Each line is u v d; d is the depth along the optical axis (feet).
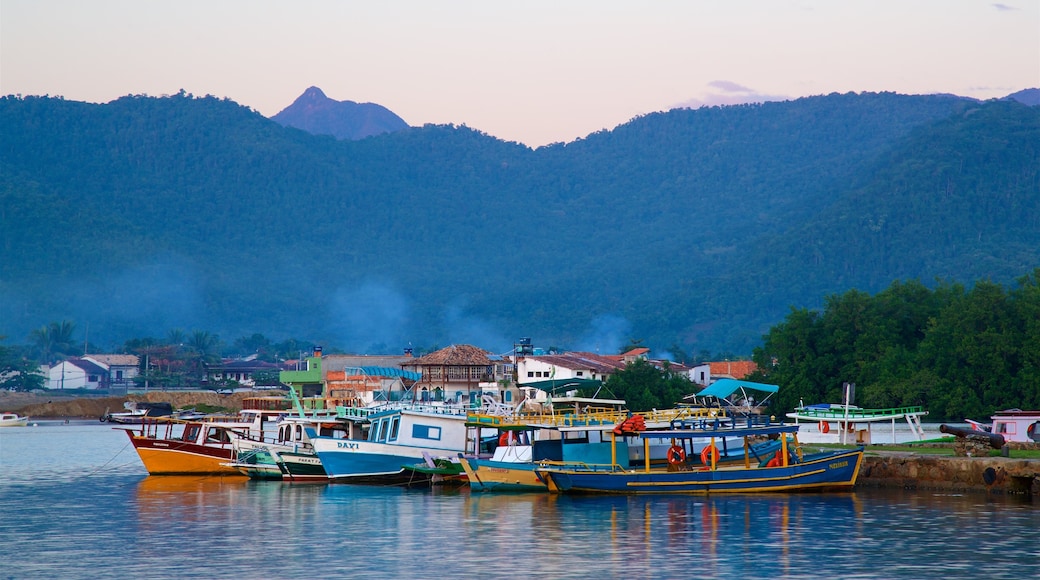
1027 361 525.75
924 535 230.68
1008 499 278.67
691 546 222.89
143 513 280.92
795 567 203.51
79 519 271.49
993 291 559.79
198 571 207.10
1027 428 349.82
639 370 592.60
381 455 327.88
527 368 622.54
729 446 320.50
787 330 614.75
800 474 295.69
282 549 226.99
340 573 204.03
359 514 271.90
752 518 254.88
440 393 575.79
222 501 303.48
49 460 485.15
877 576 196.24
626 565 207.00
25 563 215.51
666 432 292.81
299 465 352.49
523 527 247.29
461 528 247.50
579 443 310.04
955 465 295.89
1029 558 208.03
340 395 651.66
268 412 401.49
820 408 415.23
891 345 593.42
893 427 382.63
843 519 252.01
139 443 384.68
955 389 524.93
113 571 207.92
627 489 294.25
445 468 326.24
